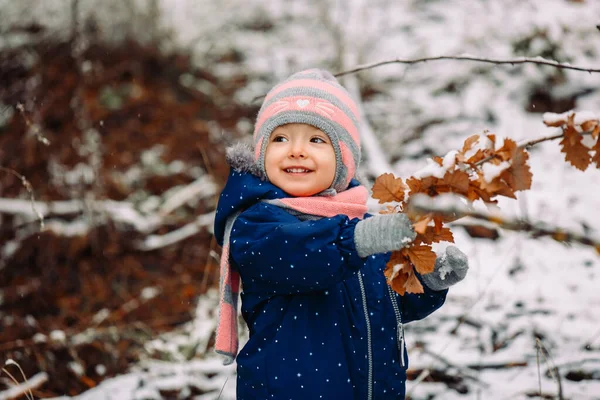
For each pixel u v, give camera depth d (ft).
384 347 6.57
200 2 23.98
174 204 15.21
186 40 22.74
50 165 15.34
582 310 10.81
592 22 17.25
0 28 20.99
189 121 19.10
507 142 5.11
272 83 21.20
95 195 14.11
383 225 5.55
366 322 6.54
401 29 21.71
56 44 20.56
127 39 21.65
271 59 22.74
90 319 11.96
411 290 5.53
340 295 6.54
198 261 13.70
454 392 9.20
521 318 10.69
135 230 14.47
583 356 9.48
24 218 14.34
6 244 13.80
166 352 10.82
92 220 13.69
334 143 6.66
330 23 21.07
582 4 17.65
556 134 5.32
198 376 10.01
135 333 11.47
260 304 6.64
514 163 5.03
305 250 5.89
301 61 22.18
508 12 19.20
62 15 20.93
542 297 11.28
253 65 22.57
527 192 13.98
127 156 17.07
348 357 6.46
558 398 8.59
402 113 17.93
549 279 11.82
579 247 12.38
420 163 15.90
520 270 12.17
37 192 15.07
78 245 13.80
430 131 17.06
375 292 6.64
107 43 21.45
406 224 5.39
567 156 5.32
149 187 16.10
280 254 6.02
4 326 11.68
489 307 11.12
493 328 10.51
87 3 21.12
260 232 6.27
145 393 9.55
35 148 16.10
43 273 13.20
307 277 5.98
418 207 5.17
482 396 9.02
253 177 6.80
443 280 6.46
